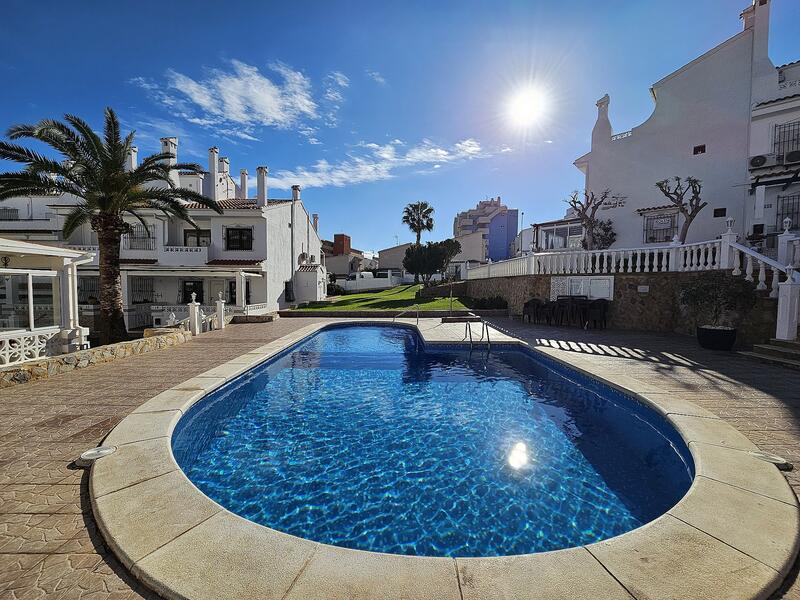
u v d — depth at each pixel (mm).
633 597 2258
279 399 7605
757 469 3729
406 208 51906
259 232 25219
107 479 3643
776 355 8656
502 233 55844
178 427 5594
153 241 24266
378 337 15297
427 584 2381
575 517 3877
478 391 8094
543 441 5691
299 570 2500
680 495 4262
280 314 21391
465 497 4254
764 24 17859
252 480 4625
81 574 2535
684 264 13227
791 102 16797
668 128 20516
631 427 6180
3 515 3168
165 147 25141
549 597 2271
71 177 14617
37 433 4898
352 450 5406
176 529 2906
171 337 11977
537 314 16578
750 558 2564
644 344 11148
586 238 22922
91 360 8938
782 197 16938
